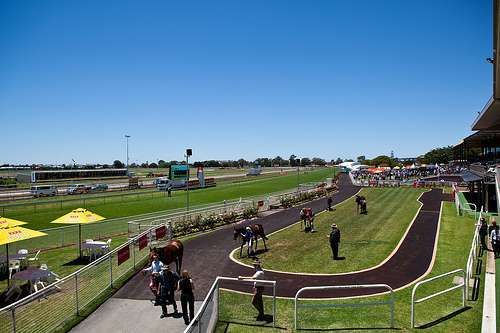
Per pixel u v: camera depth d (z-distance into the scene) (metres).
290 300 13.02
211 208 30.44
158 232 20.69
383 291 13.84
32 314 10.13
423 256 18.45
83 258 19.03
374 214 31.91
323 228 26.05
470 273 14.38
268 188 59.53
